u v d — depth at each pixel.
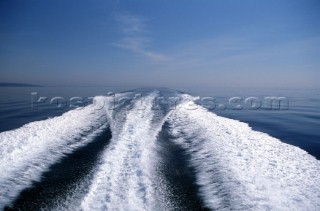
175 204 6.28
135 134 12.03
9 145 9.70
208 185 7.22
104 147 10.30
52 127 12.98
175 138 12.02
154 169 8.26
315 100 37.56
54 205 6.07
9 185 6.96
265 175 7.69
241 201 6.34
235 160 8.77
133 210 5.89
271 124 16.92
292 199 6.43
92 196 6.42
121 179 7.31
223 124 14.45
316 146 11.75
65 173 7.81
